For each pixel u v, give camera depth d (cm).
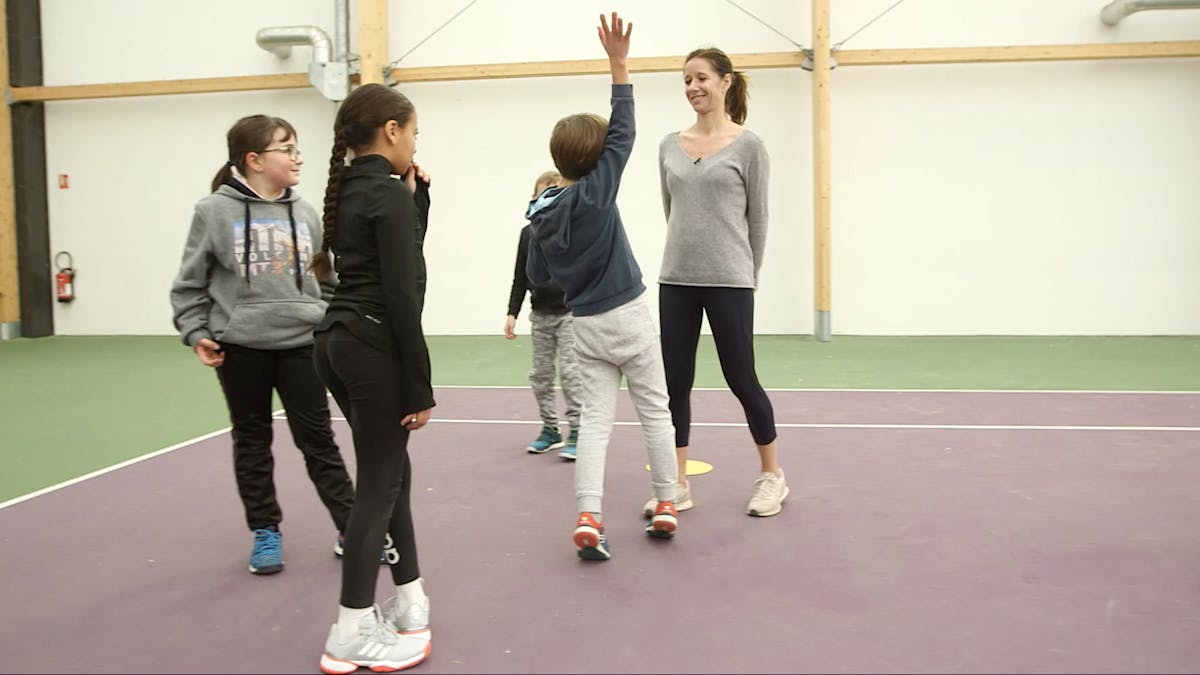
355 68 962
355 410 221
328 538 320
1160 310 898
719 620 243
